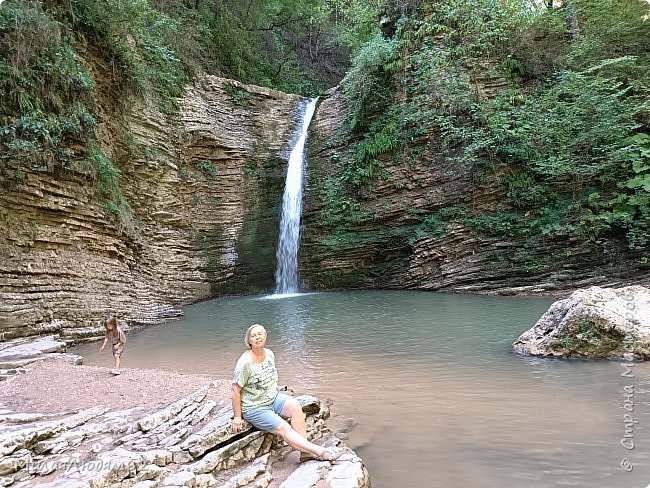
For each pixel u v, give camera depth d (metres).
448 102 18.14
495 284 16.00
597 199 14.99
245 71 26.06
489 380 6.42
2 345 8.60
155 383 5.77
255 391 4.23
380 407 5.57
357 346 8.83
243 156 20.77
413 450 4.46
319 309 14.06
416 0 20.69
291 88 29.47
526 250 15.82
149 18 17.75
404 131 19.03
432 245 17.64
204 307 15.77
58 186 11.09
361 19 24.17
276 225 20.53
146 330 11.67
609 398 5.57
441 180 18.06
